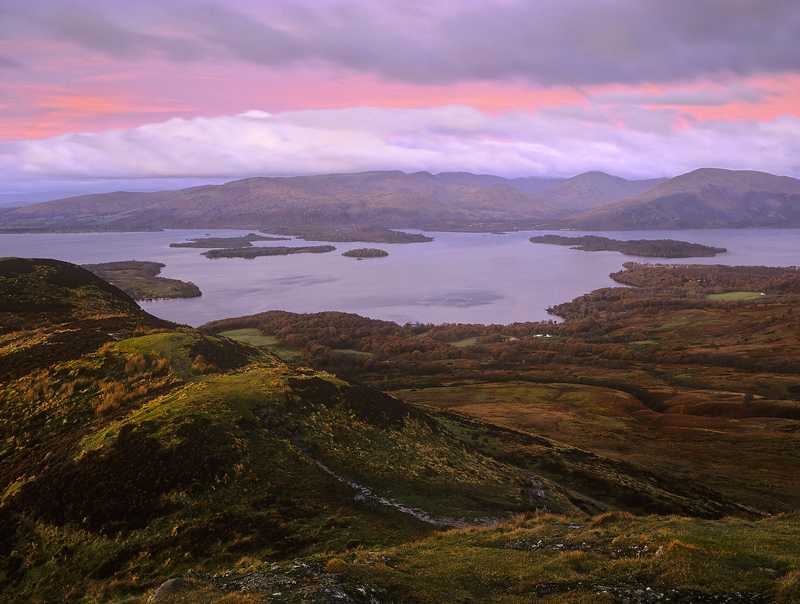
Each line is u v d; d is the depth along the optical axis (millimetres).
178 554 26672
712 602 18453
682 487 64688
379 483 36594
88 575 26266
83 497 31031
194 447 34281
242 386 44469
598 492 53875
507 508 37844
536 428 102688
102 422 40188
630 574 20812
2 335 67188
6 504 31922
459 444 50531
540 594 19719
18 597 25906
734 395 137375
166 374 48812
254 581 19453
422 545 26094
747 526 28453
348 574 20031
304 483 33562
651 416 119125
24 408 43625
